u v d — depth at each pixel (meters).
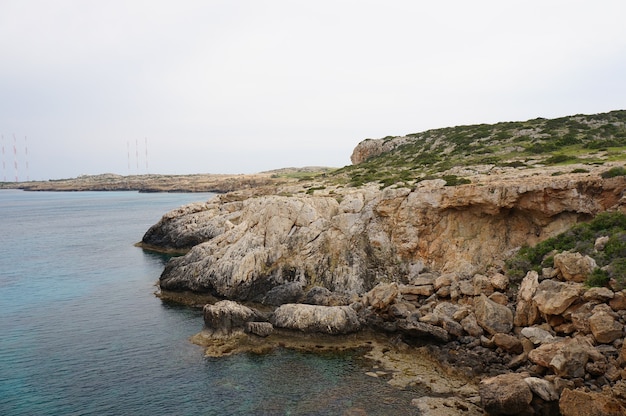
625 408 21.47
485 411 25.55
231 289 49.34
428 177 56.41
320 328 37.81
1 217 161.62
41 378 31.50
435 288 41.03
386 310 39.03
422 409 26.36
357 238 50.75
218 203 101.94
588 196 38.31
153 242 89.56
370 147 113.25
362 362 33.59
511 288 35.75
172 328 41.75
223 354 35.50
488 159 62.81
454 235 46.66
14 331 41.03
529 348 29.33
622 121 73.00
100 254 82.88
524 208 41.44
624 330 25.56
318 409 26.97
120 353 35.84
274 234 53.22
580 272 30.67
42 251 86.62
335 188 70.56
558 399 24.05
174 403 28.06
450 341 34.03
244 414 26.64
